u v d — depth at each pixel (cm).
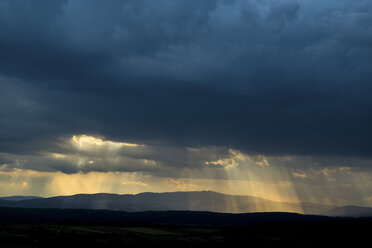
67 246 18688
